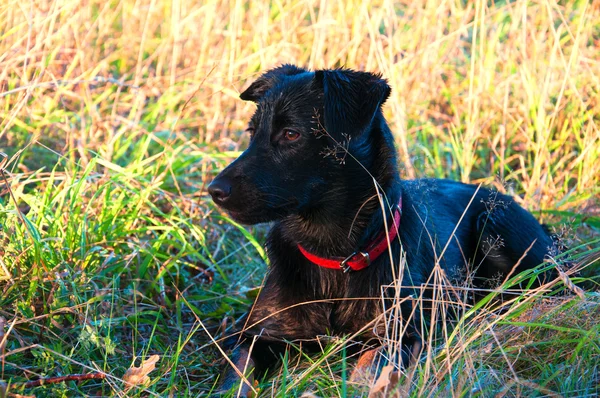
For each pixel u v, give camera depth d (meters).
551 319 3.37
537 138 5.99
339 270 3.68
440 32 6.63
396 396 2.75
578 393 2.97
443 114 6.84
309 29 7.14
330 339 3.60
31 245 3.63
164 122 6.28
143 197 4.42
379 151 3.72
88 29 6.71
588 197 5.35
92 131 5.61
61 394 3.02
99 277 3.83
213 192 3.47
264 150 3.58
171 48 7.10
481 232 4.34
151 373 3.41
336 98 3.48
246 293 4.26
